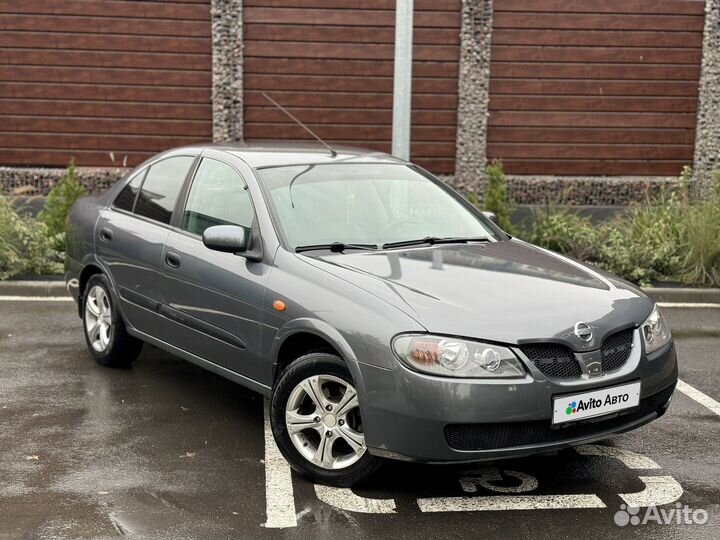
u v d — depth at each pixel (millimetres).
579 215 13094
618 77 13102
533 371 3836
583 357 3977
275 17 12586
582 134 13211
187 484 4258
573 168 13297
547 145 13203
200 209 5289
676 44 13062
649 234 9953
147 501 4055
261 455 4652
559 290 4348
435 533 3789
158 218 5598
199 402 5488
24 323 7426
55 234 10125
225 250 4703
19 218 9688
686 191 11000
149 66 12609
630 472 4500
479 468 4520
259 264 4680
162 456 4613
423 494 4184
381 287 4164
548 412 3854
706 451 4809
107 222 5992
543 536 3781
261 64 12703
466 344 3820
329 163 5410
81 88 12609
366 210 5105
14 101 12578
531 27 12875
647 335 4328
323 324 4137
